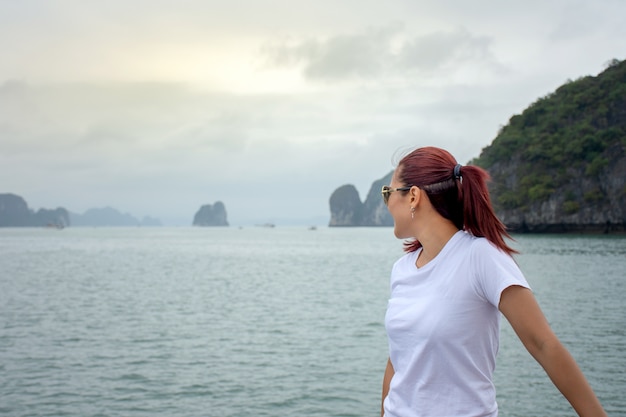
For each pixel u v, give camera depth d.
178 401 9.78
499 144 116.75
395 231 2.20
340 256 58.88
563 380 1.78
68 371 11.70
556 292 24.89
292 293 26.05
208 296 24.92
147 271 39.50
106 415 9.11
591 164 98.38
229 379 11.10
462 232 2.04
